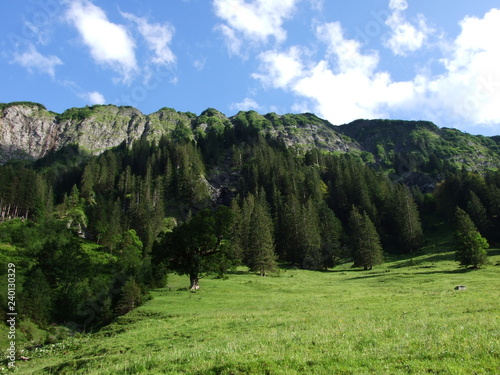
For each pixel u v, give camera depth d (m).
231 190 172.50
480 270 64.75
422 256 99.00
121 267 72.31
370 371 10.98
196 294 48.97
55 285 60.25
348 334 16.92
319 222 116.31
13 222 114.44
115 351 21.22
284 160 173.12
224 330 23.47
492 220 113.12
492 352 11.61
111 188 170.75
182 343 20.64
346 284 61.31
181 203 164.38
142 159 193.88
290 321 24.09
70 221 132.50
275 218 123.31
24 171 137.88
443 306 25.62
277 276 80.12
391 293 41.84
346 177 157.00
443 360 11.40
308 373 11.29
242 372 11.87
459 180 136.38
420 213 150.00
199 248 56.56
